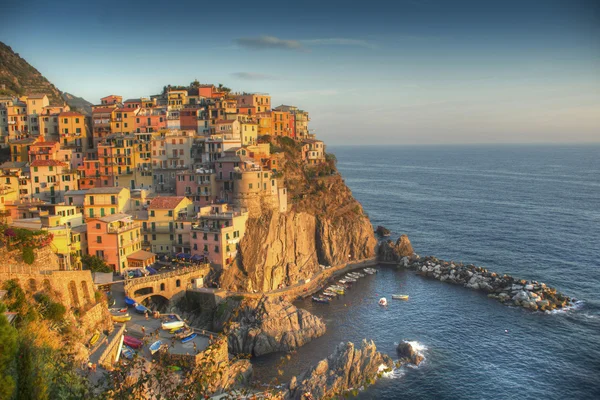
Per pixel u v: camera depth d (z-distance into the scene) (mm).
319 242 157500
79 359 60469
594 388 87250
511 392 86125
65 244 96875
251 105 185250
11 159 150000
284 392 80188
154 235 128250
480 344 103125
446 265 152625
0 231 70250
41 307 64188
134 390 34031
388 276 150375
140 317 95312
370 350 90688
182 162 151125
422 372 91812
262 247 130750
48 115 165375
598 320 114375
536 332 108438
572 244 182750
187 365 37094
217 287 120188
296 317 106562
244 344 99750
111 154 149500
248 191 134750
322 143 191125
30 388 35719
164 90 197750
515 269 153375
